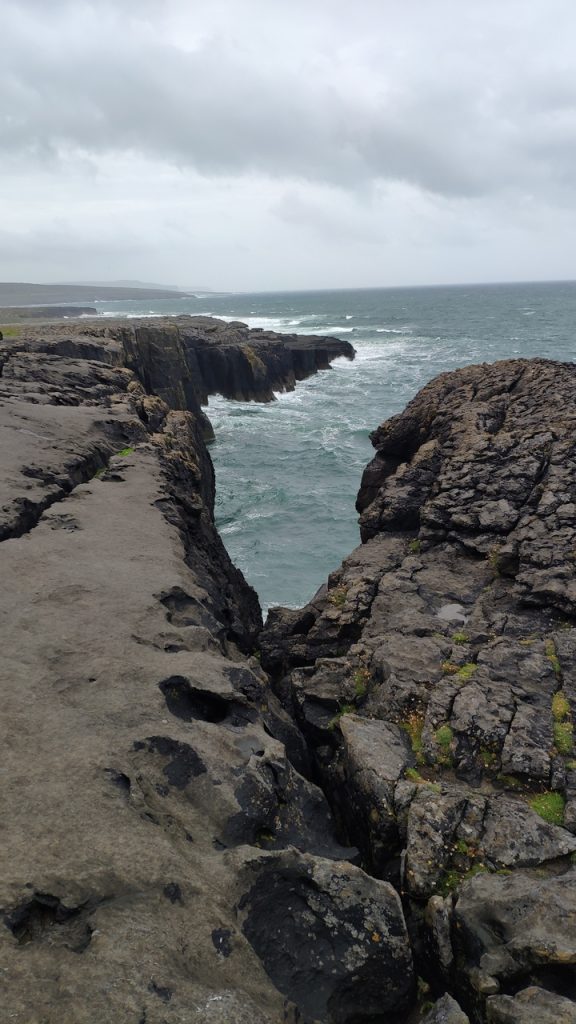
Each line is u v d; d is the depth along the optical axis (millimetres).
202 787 7289
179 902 5637
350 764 9422
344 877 6469
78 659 9047
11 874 5426
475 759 9492
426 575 15453
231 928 5578
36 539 13156
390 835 8320
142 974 4797
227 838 6922
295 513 36719
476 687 10648
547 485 16875
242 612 19891
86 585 11266
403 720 10555
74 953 5000
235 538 33094
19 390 23844
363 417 62750
